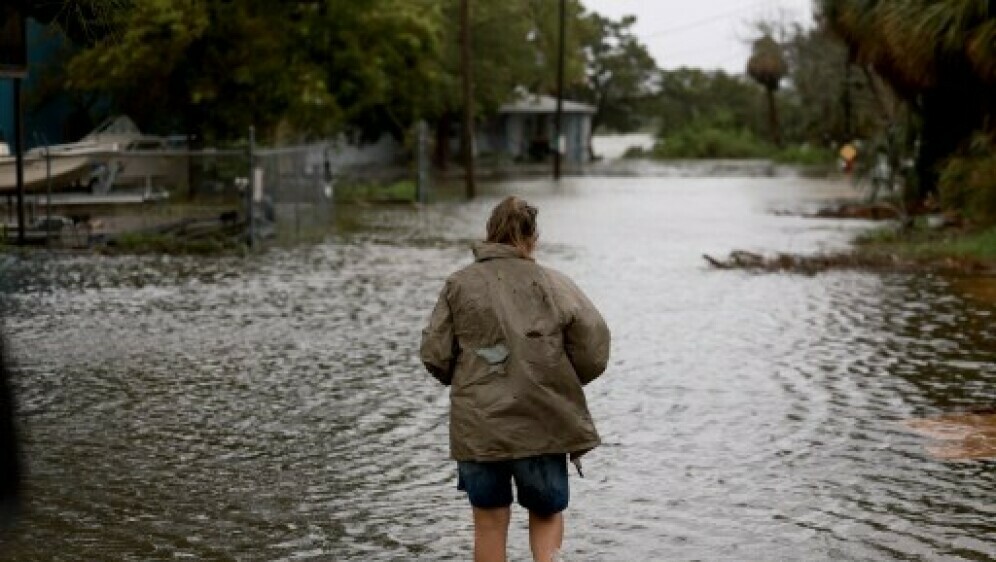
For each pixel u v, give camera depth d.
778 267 18.98
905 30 24.03
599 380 10.77
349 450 8.48
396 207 34.72
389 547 6.45
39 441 8.70
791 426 9.07
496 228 5.38
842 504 7.16
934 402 9.84
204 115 36.41
